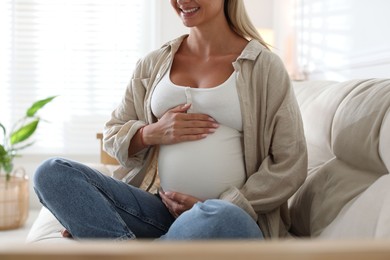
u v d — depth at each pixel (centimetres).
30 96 410
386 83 146
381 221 108
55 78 411
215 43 165
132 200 155
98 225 139
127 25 415
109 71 414
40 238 164
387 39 224
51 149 408
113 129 172
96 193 142
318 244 36
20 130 347
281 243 36
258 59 159
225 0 167
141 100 175
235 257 35
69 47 411
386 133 129
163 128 157
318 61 327
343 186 142
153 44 414
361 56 254
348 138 145
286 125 151
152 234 159
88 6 413
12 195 335
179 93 159
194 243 36
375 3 237
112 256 35
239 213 121
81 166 146
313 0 339
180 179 155
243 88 155
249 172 157
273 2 426
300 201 163
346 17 277
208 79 160
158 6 409
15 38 410
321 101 179
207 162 153
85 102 412
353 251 36
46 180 141
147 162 169
